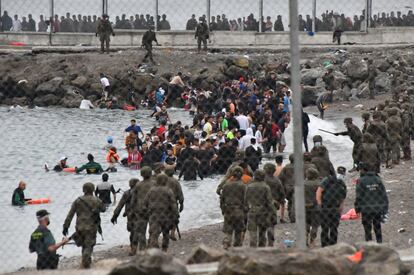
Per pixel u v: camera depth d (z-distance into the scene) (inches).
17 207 2265.0
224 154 2603.3
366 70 4960.6
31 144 3417.8
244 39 5541.3
